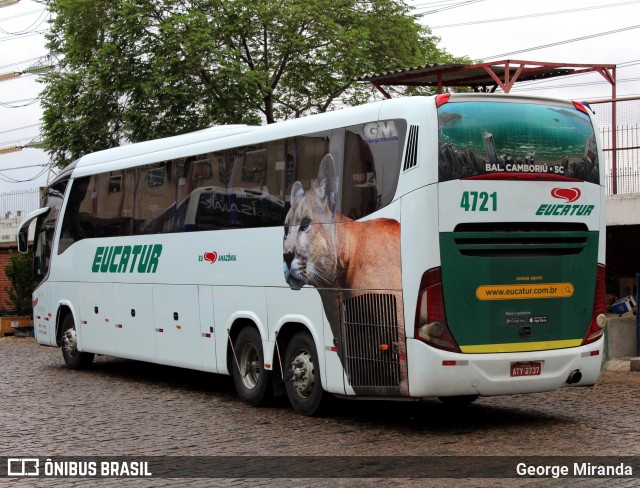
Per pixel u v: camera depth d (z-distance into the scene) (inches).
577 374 437.4
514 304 423.5
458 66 842.2
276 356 504.1
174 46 1146.0
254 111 1213.1
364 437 424.2
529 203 426.9
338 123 459.2
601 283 450.0
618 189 704.4
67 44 1226.6
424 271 409.1
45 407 538.9
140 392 602.5
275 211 501.4
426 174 410.3
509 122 426.9
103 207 687.7
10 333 1157.7
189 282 580.1
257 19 1192.8
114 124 1219.2
